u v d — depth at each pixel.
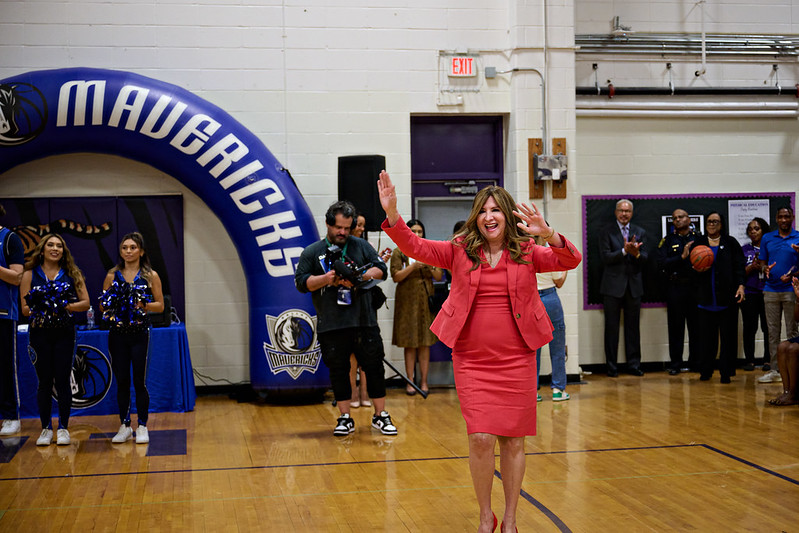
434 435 5.88
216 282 7.87
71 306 5.79
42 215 7.64
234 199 7.25
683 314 8.61
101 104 7.12
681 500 4.16
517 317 3.36
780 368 6.82
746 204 9.09
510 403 3.36
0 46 7.54
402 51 8.13
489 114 8.37
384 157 7.42
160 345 7.01
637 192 8.94
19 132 7.08
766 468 4.77
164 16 7.77
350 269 5.75
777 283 8.00
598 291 8.84
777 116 9.09
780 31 9.16
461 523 3.85
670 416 6.39
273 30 7.93
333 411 6.98
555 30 8.20
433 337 7.70
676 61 9.00
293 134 7.98
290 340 7.19
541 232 3.36
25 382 6.79
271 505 4.20
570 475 4.68
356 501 4.24
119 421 6.62
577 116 8.76
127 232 7.74
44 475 4.87
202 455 5.36
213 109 7.41
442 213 8.48
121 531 3.80
